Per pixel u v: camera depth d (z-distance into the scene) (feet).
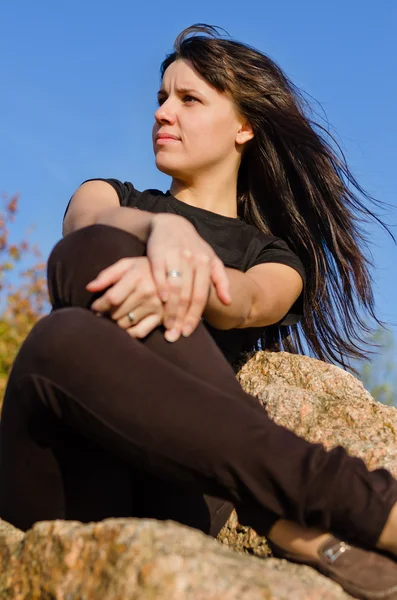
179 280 5.43
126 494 5.74
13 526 5.44
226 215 8.96
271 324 8.45
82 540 4.52
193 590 4.04
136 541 4.27
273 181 9.41
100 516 5.46
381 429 6.95
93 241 5.73
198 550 4.26
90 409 4.90
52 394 4.99
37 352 5.00
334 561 5.02
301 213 9.52
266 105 9.11
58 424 5.23
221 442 4.78
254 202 9.53
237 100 9.02
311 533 5.07
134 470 5.95
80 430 5.08
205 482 4.94
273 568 4.56
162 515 6.15
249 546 6.64
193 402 4.87
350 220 9.74
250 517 5.14
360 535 4.92
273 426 4.94
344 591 5.05
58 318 5.07
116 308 5.35
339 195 9.64
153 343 5.49
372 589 4.96
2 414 5.45
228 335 7.68
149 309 5.40
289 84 9.49
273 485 4.80
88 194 8.17
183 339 5.51
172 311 5.45
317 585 4.40
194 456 4.82
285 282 8.00
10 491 5.48
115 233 5.83
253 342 8.62
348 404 7.36
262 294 7.38
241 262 8.14
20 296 22.34
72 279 5.64
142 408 4.84
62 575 4.51
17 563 4.84
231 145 9.03
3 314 21.85
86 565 4.43
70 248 5.75
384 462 6.36
